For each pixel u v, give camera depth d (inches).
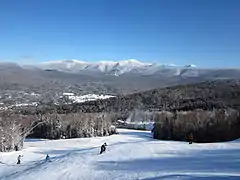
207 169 1288.1
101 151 1911.9
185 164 1433.3
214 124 3801.7
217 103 5575.8
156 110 6786.4
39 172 1499.8
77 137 4429.1
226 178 1074.7
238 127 3659.0
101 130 4623.5
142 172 1311.5
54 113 5152.6
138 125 6181.1
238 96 5551.2
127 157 1726.1
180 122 3983.8
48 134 4355.3
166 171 1291.8
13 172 1686.8
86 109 7057.1
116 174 1317.7
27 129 3690.9
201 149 1934.1
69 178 1347.2
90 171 1425.9
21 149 2999.5
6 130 2984.7
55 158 1873.8
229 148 1953.7
